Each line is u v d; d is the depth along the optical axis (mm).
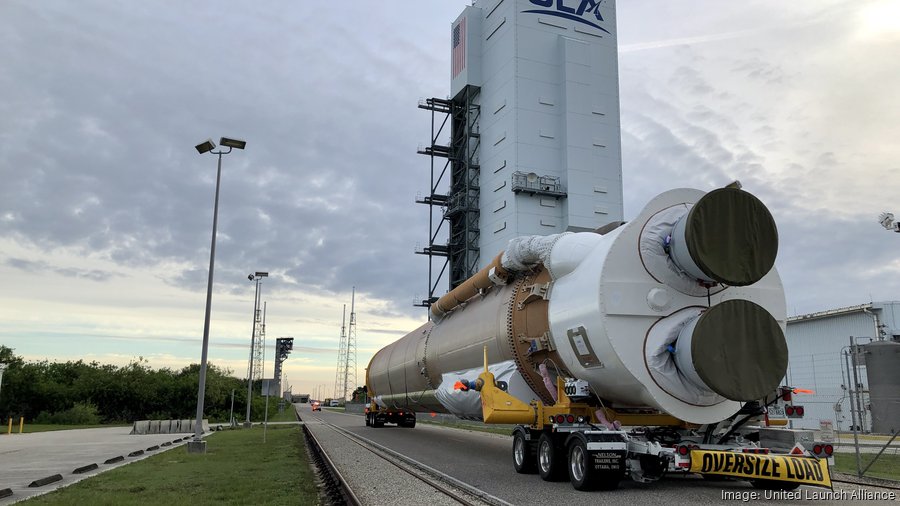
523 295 14297
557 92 55656
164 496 10805
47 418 57156
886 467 15234
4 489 11562
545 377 13055
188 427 37938
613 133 56344
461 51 61781
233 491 11367
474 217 59625
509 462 16203
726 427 11305
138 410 63375
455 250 61938
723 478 12258
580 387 11484
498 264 15398
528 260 14133
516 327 14133
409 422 36062
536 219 53344
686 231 10406
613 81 57438
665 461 10078
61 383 64812
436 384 21281
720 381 9852
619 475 10461
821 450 10078
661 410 10656
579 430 10898
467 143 59656
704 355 9906
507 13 56219
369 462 16297
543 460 12297
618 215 55031
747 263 10461
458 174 62281
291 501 10133
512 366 14203
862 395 31797
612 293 10938
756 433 11195
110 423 60281
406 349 26016
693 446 10383
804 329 41344
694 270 10617
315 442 23531
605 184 55062
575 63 55500
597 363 11227
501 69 56719
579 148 54500
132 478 13625
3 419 58219
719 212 10477
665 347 10719
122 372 64938
